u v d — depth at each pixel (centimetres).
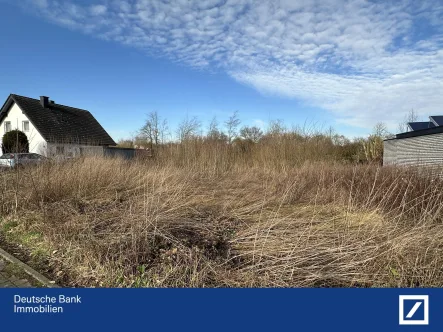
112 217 414
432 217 358
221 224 404
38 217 438
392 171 614
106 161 805
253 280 253
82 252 308
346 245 303
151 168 833
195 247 306
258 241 323
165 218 379
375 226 341
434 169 573
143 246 306
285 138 1152
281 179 707
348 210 412
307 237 319
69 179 583
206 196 565
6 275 283
